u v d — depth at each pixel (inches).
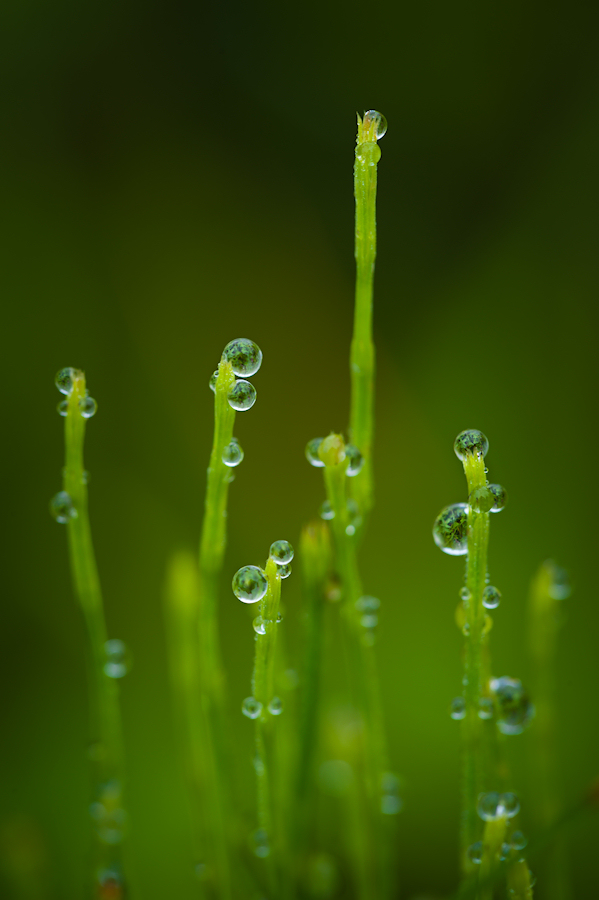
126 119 12.8
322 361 13.3
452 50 12.7
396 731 10.7
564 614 11.3
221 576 12.2
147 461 12.6
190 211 13.1
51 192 12.6
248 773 7.6
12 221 12.3
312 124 13.1
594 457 11.9
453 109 12.7
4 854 6.7
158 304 12.9
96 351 12.6
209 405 12.9
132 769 10.5
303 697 6.0
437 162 12.8
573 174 12.3
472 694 5.9
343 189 13.0
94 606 6.1
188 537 12.4
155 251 13.0
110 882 6.2
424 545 12.1
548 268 12.4
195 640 6.3
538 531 11.8
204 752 6.3
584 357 12.1
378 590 12.0
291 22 13.0
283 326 13.3
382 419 12.7
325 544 6.0
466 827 5.9
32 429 12.0
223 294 13.2
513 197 12.5
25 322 12.2
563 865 6.3
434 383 12.6
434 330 12.6
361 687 6.0
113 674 6.6
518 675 11.2
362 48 12.9
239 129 13.1
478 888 5.9
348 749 6.5
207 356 13.0
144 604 12.1
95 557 12.1
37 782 10.2
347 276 13.1
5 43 12.4
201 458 12.8
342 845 6.9
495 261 12.5
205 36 13.1
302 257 13.2
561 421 12.1
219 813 6.1
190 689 6.3
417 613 11.7
